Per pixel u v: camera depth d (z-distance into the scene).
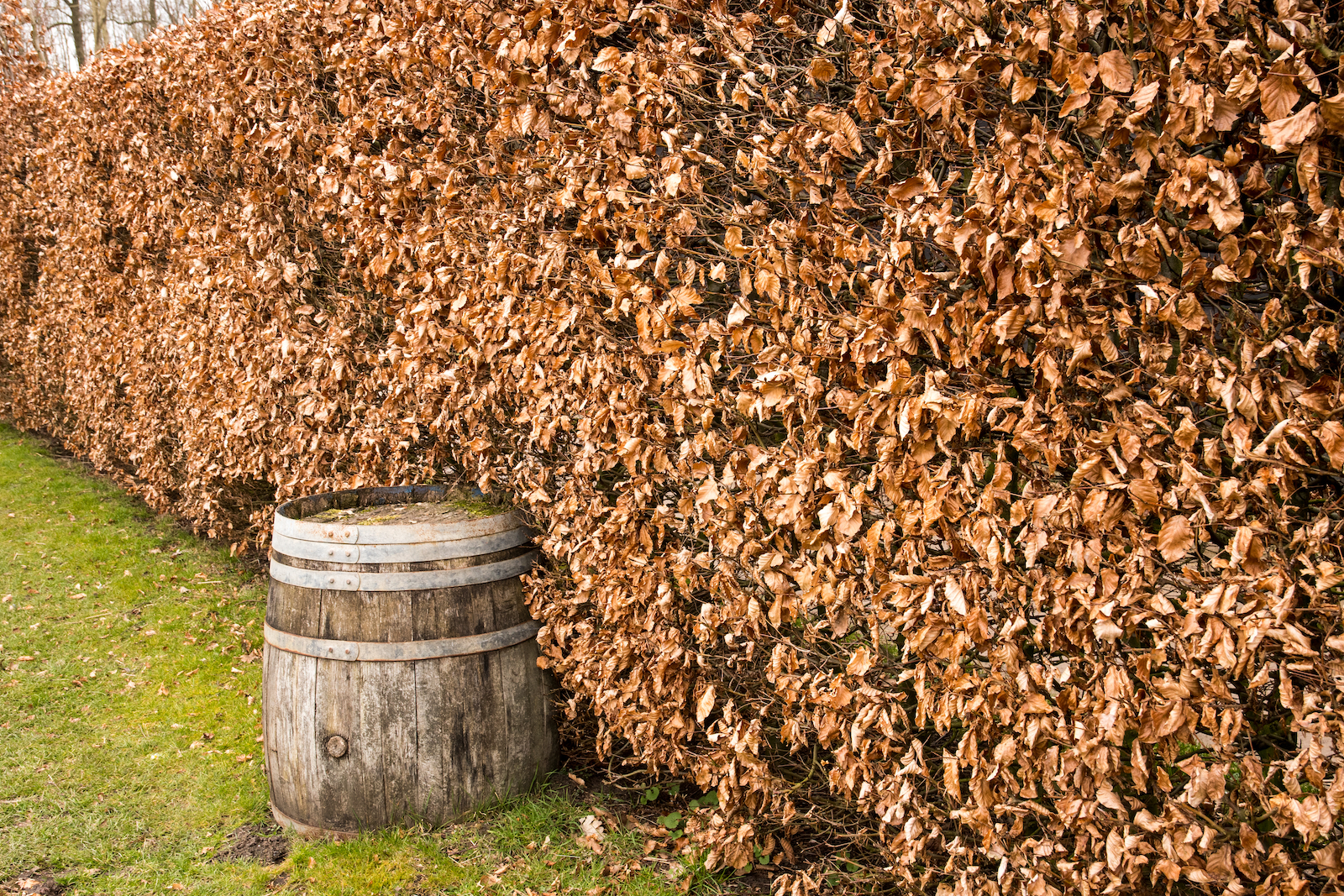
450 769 3.05
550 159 2.97
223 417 5.20
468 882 2.84
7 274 9.32
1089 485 1.84
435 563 2.99
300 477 4.71
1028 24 1.83
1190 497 1.70
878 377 2.20
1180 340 1.71
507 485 3.55
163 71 5.26
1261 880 1.81
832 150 2.13
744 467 2.51
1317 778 1.60
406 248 3.71
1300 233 1.58
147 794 3.46
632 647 2.96
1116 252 1.73
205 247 5.17
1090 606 1.85
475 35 3.09
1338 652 1.64
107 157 6.60
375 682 2.96
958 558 2.09
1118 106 1.72
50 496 7.84
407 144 3.64
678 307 2.52
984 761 2.10
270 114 4.30
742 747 2.64
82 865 3.03
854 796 2.66
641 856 2.96
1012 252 1.88
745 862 2.76
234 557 6.17
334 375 4.20
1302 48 1.55
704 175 2.55
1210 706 1.73
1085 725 1.92
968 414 1.94
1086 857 2.01
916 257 2.10
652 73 2.50
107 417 7.52
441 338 3.55
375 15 3.56
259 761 3.68
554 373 3.06
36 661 4.64
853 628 2.45
